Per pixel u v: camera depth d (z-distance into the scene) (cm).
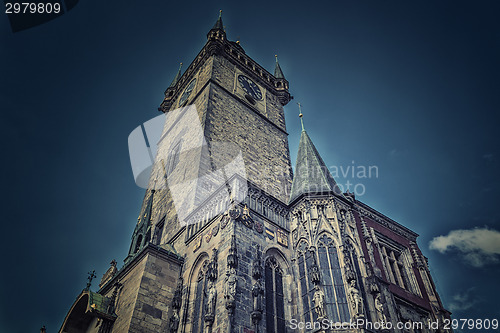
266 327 2697
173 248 3609
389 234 3875
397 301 3234
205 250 3197
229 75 5628
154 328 2895
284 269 3206
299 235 3384
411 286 3609
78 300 3319
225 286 2689
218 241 3100
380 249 3622
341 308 2786
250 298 2736
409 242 4028
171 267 3300
